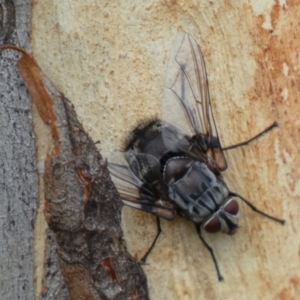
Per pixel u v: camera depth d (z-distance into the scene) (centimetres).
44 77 12
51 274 13
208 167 13
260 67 13
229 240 13
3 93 13
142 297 12
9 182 13
